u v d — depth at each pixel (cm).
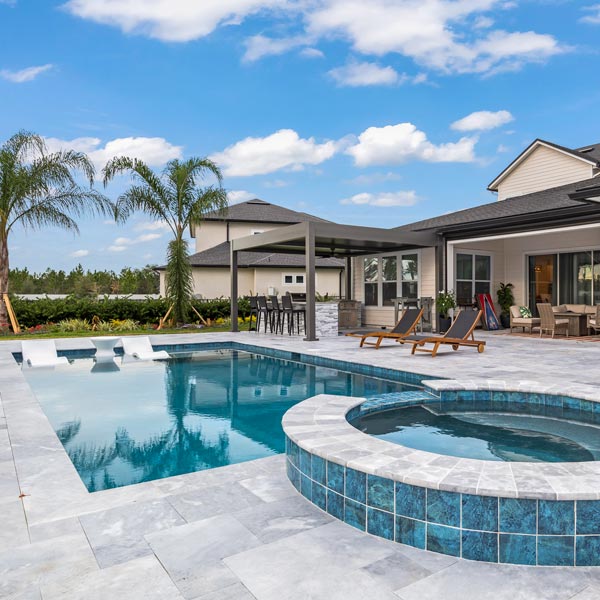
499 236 1258
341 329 1602
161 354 1109
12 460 393
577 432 467
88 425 557
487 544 257
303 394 713
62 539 269
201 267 2364
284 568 243
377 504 281
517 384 567
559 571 246
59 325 1636
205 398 692
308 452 324
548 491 253
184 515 300
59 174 1505
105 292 4122
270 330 1523
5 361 948
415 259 1499
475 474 277
